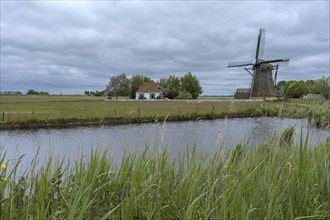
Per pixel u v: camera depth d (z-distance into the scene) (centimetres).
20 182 262
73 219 212
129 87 8756
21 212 226
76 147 1096
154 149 338
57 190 257
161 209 253
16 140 1535
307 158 331
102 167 298
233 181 239
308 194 266
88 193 236
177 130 1766
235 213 208
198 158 347
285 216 241
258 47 4962
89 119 2505
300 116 560
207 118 2953
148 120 2689
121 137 1349
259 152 362
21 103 4644
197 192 268
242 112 2833
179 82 9094
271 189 251
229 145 375
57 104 4462
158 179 289
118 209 248
